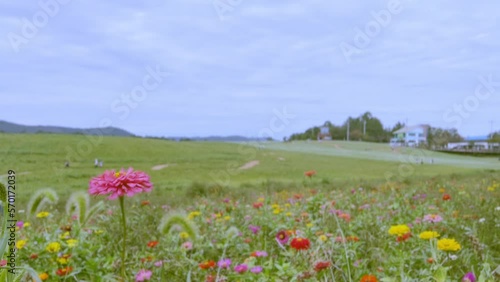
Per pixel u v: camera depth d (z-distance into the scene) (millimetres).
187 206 6379
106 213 4828
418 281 2084
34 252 2771
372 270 2637
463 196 5879
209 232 3902
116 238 3738
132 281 2510
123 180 1672
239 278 2328
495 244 3383
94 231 3705
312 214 4676
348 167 11992
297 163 12172
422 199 5816
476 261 2746
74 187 8359
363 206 5168
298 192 8156
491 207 4793
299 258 2535
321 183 9742
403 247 2752
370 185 8812
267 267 2297
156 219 4750
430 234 2596
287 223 4172
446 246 2311
